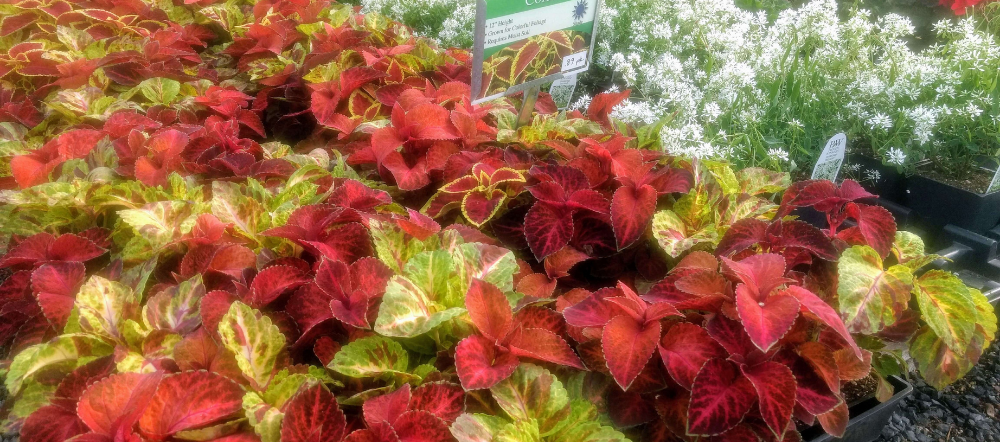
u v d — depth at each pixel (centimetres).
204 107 251
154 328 126
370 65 258
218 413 104
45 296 134
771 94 289
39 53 266
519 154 200
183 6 362
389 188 197
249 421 103
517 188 183
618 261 177
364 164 216
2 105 255
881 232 160
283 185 187
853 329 138
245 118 249
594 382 131
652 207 167
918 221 302
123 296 129
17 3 326
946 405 219
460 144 205
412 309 122
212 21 348
